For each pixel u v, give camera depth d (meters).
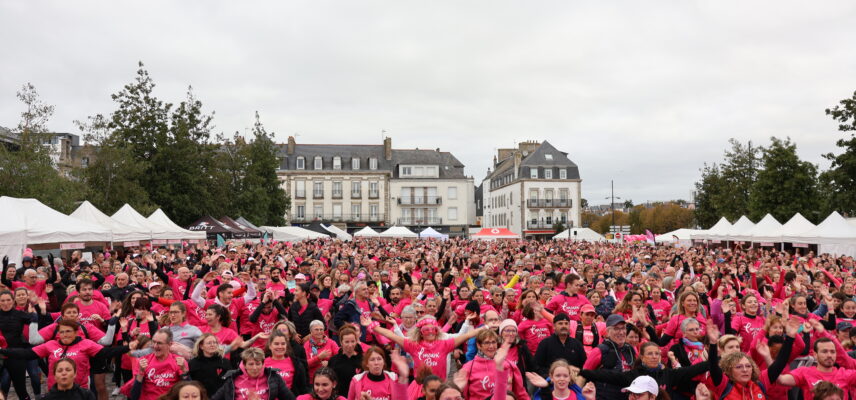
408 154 79.25
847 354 6.21
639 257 20.58
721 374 5.56
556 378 5.29
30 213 15.50
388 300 11.91
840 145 33.47
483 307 9.15
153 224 22.92
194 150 38.53
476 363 5.83
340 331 6.45
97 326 8.62
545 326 7.68
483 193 100.19
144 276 11.26
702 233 37.84
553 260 17.16
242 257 18.36
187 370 6.03
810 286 11.26
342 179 75.06
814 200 40.34
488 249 27.52
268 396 5.44
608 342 6.15
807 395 5.68
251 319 8.57
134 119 37.12
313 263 15.54
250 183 48.72
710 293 10.98
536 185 77.12
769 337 6.45
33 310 7.88
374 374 5.58
